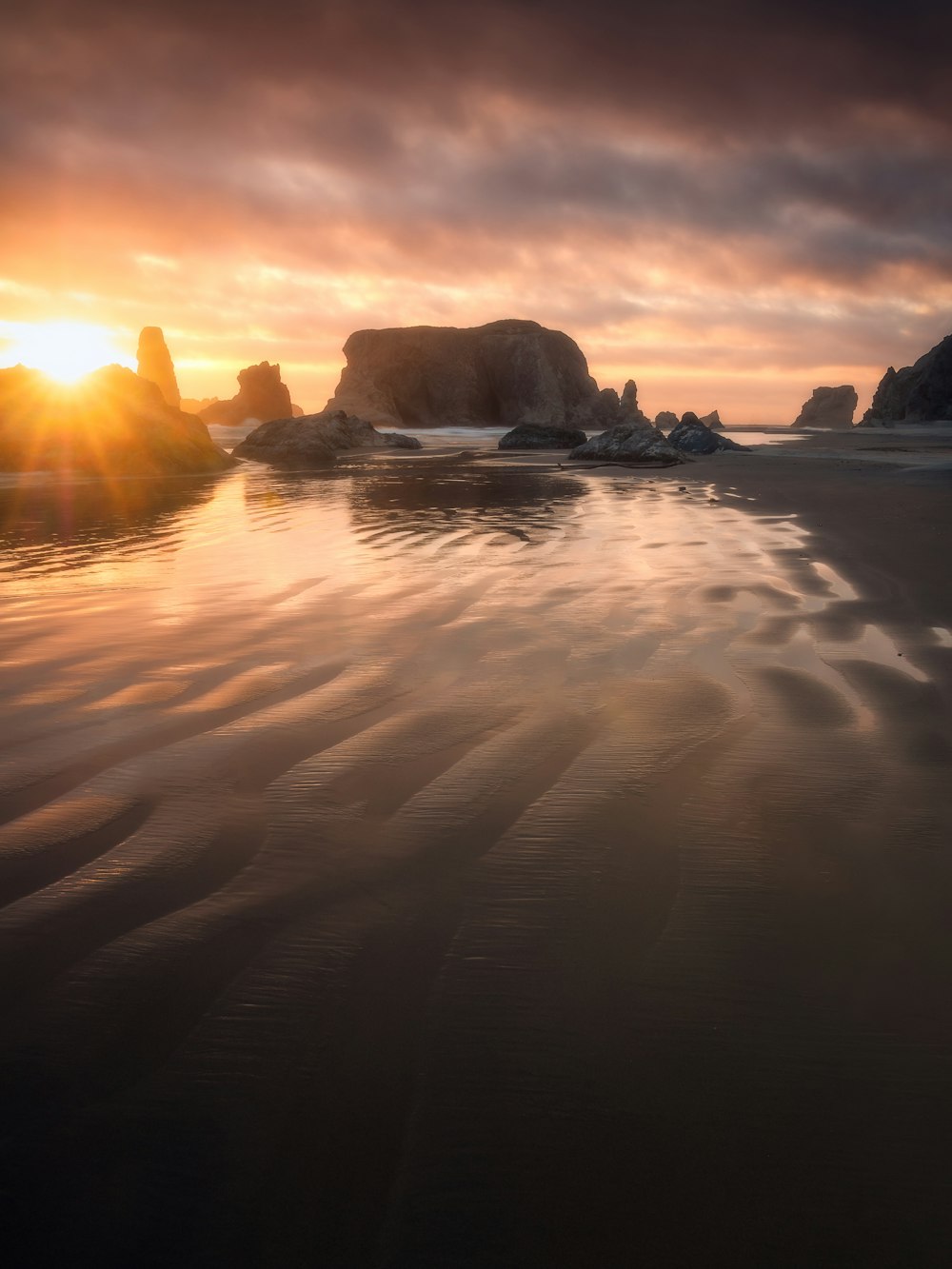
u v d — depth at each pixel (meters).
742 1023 1.77
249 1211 1.37
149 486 14.81
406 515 10.26
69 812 2.72
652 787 2.86
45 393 18.38
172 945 2.04
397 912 2.17
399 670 4.14
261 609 5.41
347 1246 1.31
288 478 16.62
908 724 3.37
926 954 1.99
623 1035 1.74
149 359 58.59
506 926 2.11
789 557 6.93
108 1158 1.46
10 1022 1.78
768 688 3.82
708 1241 1.31
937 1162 1.44
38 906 2.20
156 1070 1.65
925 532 8.03
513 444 30.16
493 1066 1.65
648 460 20.44
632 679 3.98
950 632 4.63
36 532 9.09
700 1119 1.53
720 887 2.27
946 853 2.43
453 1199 1.38
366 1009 1.81
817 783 2.88
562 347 89.00
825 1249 1.30
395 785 2.89
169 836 2.56
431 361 84.44
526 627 4.90
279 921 2.13
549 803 2.76
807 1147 1.47
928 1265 1.28
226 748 3.22
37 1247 1.31
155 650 4.51
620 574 6.37
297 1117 1.54
